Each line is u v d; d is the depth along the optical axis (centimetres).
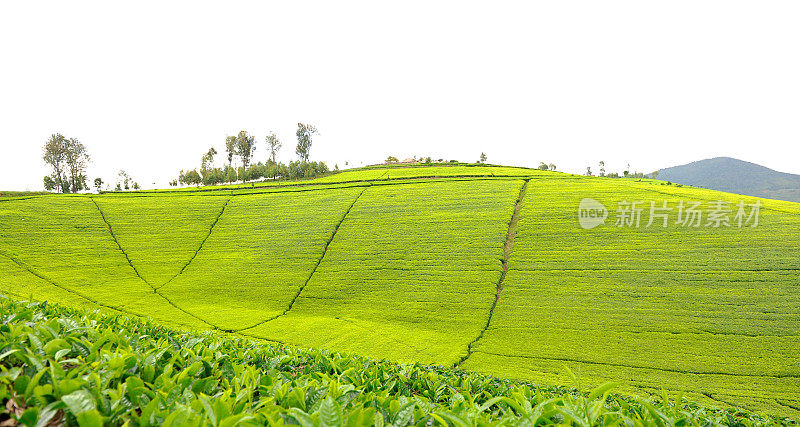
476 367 2992
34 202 6994
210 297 4544
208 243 6050
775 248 4491
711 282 4084
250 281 4928
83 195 8050
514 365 3030
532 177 8650
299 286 4769
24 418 246
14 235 5656
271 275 5062
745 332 3356
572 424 309
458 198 7088
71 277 4778
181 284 4859
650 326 3553
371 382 466
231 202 7656
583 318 3766
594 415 304
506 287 4441
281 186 9344
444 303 4209
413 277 4788
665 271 4366
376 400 350
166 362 440
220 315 3975
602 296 4091
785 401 2548
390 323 3903
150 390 317
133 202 7550
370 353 3139
